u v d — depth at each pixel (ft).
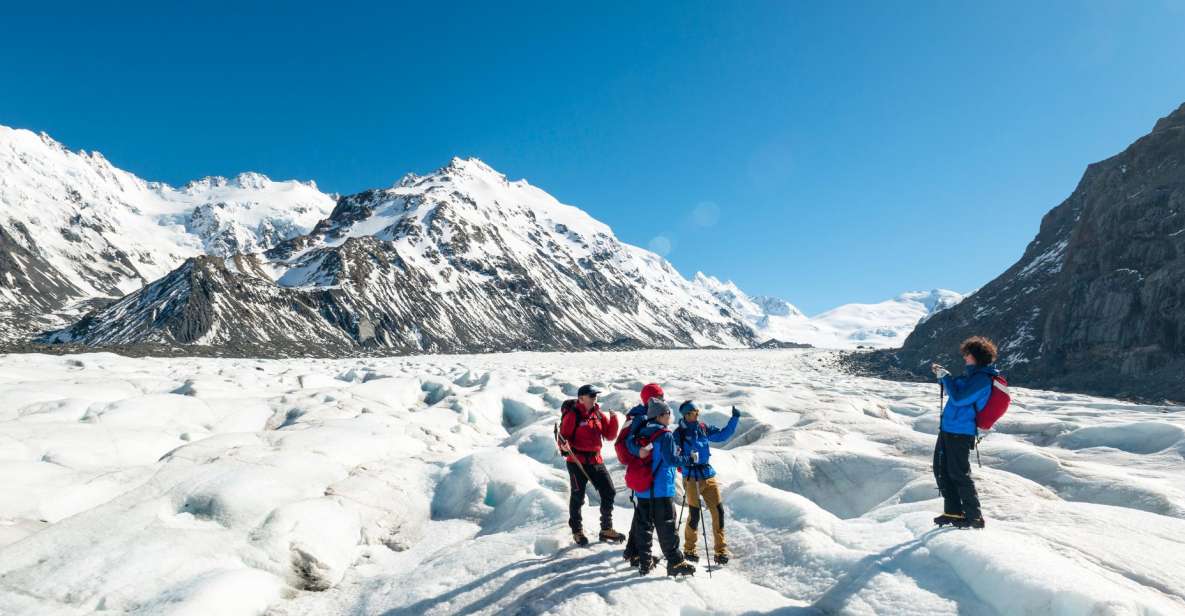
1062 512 20.36
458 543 24.47
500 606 17.10
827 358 314.55
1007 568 14.47
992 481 25.12
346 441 36.96
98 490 28.22
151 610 17.38
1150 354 110.01
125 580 19.15
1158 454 35.91
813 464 31.76
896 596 15.34
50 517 25.39
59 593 18.54
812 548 18.81
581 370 132.16
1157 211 127.03
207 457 31.63
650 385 19.34
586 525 23.81
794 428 41.65
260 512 24.79
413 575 20.63
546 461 39.78
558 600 16.97
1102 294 124.06
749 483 25.11
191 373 78.43
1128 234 128.47
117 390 53.36
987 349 18.57
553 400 66.59
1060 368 127.44
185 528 23.20
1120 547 16.79
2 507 24.62
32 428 35.40
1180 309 108.06
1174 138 139.95
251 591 19.16
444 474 32.30
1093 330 122.62
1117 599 12.48
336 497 27.43
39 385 50.75
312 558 22.17
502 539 22.26
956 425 18.42
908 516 20.26
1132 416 53.06
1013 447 32.01
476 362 197.47
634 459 18.88
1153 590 14.40
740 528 21.93
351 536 24.88
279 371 90.58
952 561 16.02
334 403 53.16
